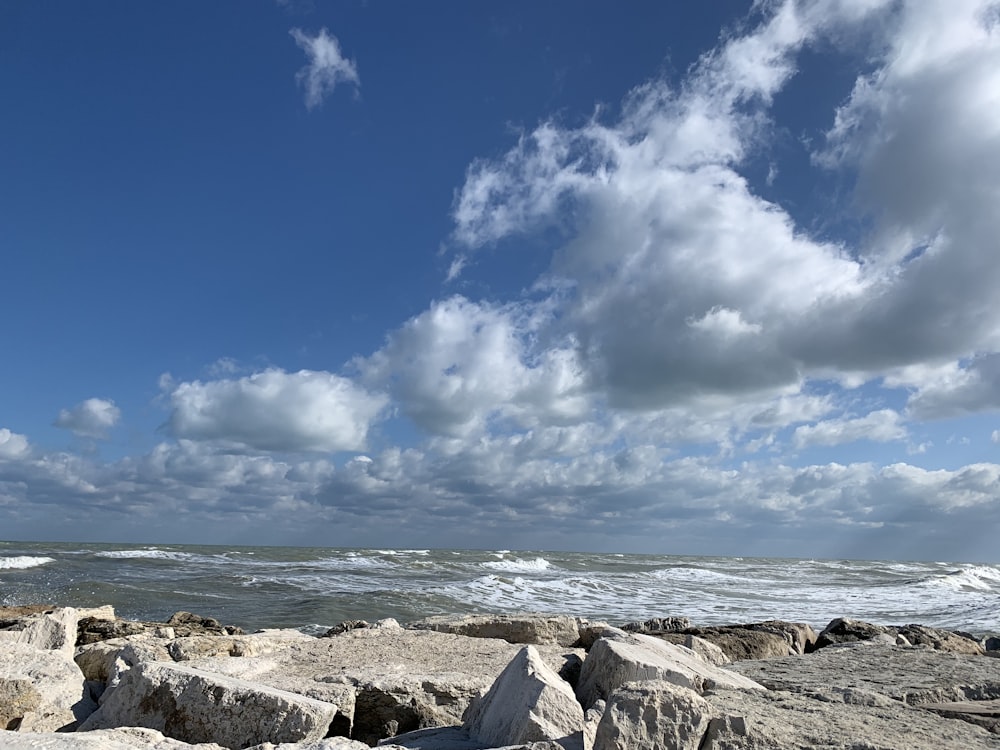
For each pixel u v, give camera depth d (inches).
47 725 254.8
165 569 1560.0
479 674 304.3
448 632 451.2
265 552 2306.8
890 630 609.0
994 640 605.0
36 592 1019.9
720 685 247.1
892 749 183.5
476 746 215.2
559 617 478.6
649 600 1169.4
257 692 227.0
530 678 214.7
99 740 173.9
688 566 2418.8
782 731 189.9
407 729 266.8
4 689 250.8
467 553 2588.6
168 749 185.3
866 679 302.7
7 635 367.9
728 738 180.5
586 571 1936.5
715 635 535.5
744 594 1341.0
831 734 193.3
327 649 349.4
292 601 1024.9
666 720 178.9
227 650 374.0
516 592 1176.2
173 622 622.5
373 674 290.2
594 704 232.1
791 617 985.5
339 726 252.5
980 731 212.1
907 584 1659.7
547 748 174.9
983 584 1743.4
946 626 909.8
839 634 593.6
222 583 1242.6
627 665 250.5
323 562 1887.3
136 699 234.1
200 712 226.4
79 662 361.1
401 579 1417.3
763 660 376.8
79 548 2650.1
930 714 229.3
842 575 2190.0
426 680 279.7
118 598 1012.5
